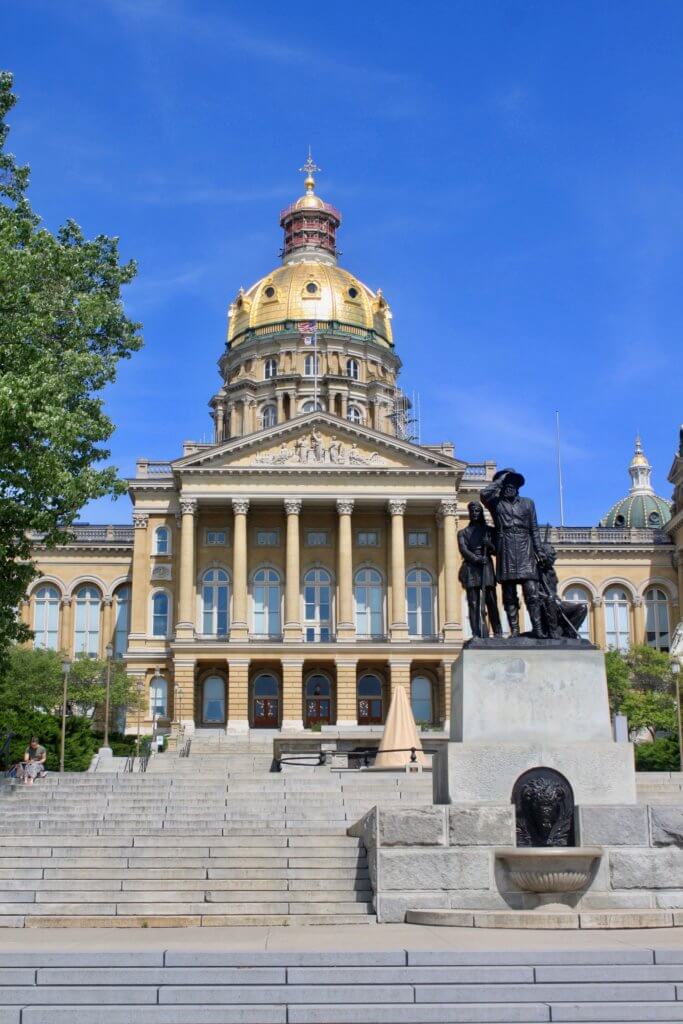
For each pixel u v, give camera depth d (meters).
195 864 24.53
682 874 20.22
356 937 17.70
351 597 86.06
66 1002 14.16
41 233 39.72
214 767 57.28
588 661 21.92
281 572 90.00
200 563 89.75
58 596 97.06
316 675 90.12
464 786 21.05
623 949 15.45
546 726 21.61
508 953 15.16
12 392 35.50
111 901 22.95
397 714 49.66
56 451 37.47
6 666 41.34
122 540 97.69
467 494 92.44
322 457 87.25
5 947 16.67
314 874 23.97
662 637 97.94
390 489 87.12
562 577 98.31
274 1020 13.86
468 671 21.89
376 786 36.91
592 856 19.92
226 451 86.56
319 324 116.25
